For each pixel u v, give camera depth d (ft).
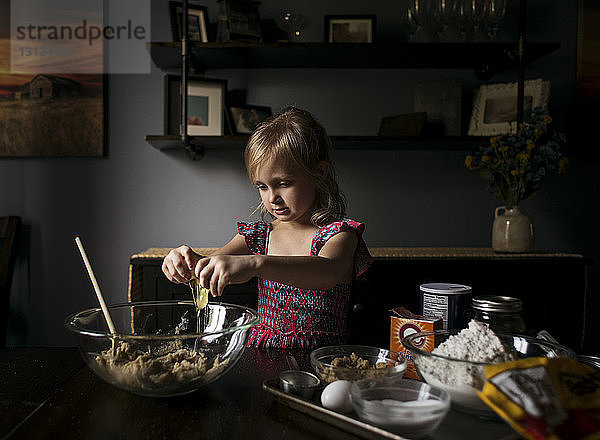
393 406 2.14
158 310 3.17
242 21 7.30
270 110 7.89
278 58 7.51
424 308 3.24
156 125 8.00
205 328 3.16
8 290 7.52
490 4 6.94
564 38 7.93
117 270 8.09
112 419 2.33
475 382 2.15
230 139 7.10
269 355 3.35
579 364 2.11
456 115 7.47
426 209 8.13
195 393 2.66
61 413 2.40
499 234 7.01
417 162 8.09
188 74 7.63
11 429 2.23
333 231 3.93
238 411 2.43
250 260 3.06
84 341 2.55
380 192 8.11
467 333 2.51
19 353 3.35
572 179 8.05
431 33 7.46
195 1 7.77
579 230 8.09
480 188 8.10
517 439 2.07
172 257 3.39
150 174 8.05
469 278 6.68
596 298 8.14
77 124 7.93
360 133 8.06
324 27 7.66
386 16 7.94
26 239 8.05
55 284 8.07
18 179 8.02
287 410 2.44
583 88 7.95
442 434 2.14
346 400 2.34
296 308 4.09
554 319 6.69
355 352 2.95
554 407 1.91
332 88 8.04
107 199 8.05
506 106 7.52
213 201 8.07
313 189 4.15
